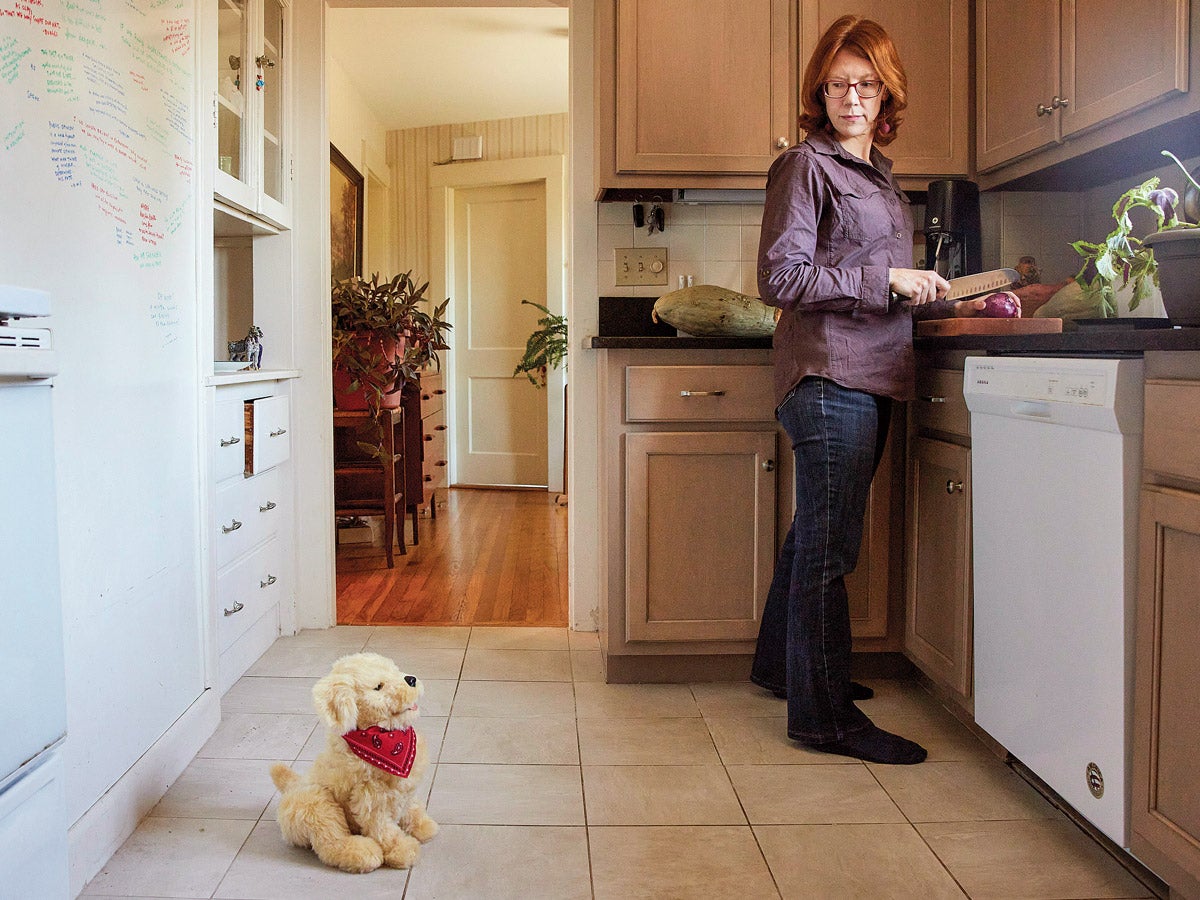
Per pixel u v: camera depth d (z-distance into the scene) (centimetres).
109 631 171
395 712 168
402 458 434
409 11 427
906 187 275
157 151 193
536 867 166
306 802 168
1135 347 144
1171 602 139
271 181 288
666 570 254
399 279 416
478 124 628
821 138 211
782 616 243
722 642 260
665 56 260
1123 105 209
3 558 99
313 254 306
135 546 183
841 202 208
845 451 207
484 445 662
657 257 297
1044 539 170
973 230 270
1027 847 173
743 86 262
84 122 162
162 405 196
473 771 205
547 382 630
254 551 275
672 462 251
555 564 417
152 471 191
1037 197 292
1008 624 185
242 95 259
